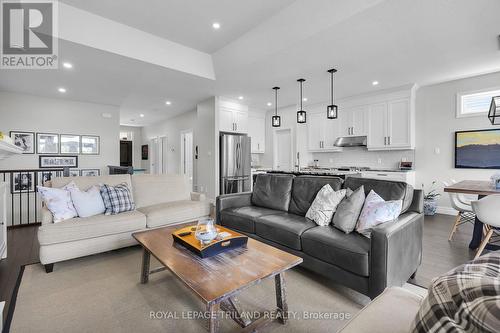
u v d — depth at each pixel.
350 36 2.87
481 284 0.56
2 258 2.61
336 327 1.59
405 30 2.74
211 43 3.70
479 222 2.81
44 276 2.24
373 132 5.25
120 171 5.32
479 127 4.32
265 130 7.27
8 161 5.03
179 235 1.98
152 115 7.88
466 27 2.68
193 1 2.71
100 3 2.75
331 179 2.79
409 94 4.76
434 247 2.91
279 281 1.63
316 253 2.05
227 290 1.26
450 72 4.09
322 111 6.16
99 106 6.15
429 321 0.61
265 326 1.58
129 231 2.73
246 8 2.84
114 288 2.04
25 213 5.10
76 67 3.72
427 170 4.88
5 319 1.65
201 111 6.00
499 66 3.84
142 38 3.38
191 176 7.71
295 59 3.52
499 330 0.49
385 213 1.96
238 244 1.84
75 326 1.58
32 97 5.29
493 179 2.94
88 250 2.48
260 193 3.37
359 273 1.77
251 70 3.96
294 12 2.82
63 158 5.64
